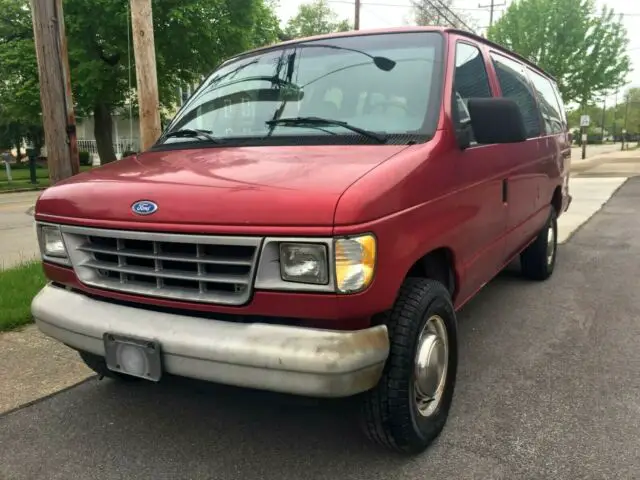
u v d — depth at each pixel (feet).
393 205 8.02
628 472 8.76
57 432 10.34
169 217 8.09
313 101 11.00
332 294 7.40
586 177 65.00
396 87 10.62
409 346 8.43
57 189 9.81
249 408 11.03
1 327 15.20
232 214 7.72
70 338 9.23
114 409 11.14
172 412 10.96
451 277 10.57
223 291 8.06
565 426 10.11
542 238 18.72
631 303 17.10
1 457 9.57
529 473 8.80
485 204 11.65
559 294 18.19
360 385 7.61
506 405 10.91
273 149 9.80
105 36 73.77
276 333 7.65
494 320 15.81
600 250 24.80
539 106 17.94
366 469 9.00
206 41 76.64
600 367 12.59
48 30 18.69
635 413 10.52
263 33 88.02
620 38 83.71
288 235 7.42
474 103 10.03
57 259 9.66
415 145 9.34
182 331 8.10
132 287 8.68
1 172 99.81
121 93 80.53
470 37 12.87
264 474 8.95
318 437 9.95
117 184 9.10
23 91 79.25
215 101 12.23
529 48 84.94
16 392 11.89
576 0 82.64
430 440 9.41
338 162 8.61
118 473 9.08
